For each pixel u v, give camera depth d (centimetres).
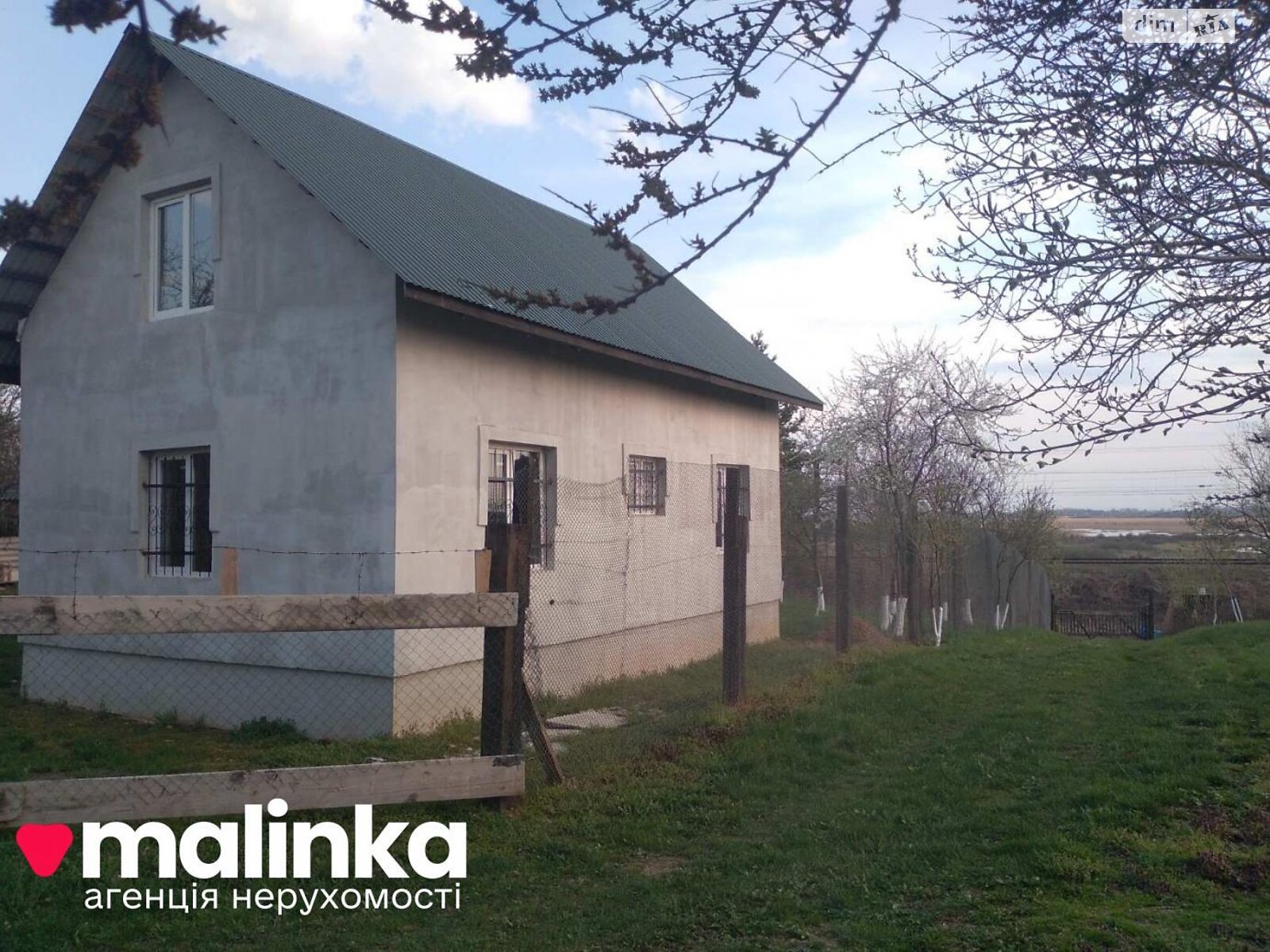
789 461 2547
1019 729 829
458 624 622
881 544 1490
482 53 349
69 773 799
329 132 1155
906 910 466
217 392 1020
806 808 641
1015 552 2105
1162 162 412
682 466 1345
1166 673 1100
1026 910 456
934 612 1545
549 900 503
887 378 1927
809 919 461
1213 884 486
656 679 1109
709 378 1332
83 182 290
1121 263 419
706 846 580
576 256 1362
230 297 1013
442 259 980
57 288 1156
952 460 1858
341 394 940
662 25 352
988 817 593
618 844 582
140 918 482
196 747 893
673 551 1291
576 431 1151
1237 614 2888
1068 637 1631
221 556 977
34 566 1162
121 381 1097
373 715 923
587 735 833
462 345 989
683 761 744
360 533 923
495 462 1067
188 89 1047
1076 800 614
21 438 1182
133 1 258
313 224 965
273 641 977
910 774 702
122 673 1080
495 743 642
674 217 361
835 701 938
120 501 1095
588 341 1080
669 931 454
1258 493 546
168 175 1060
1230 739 757
